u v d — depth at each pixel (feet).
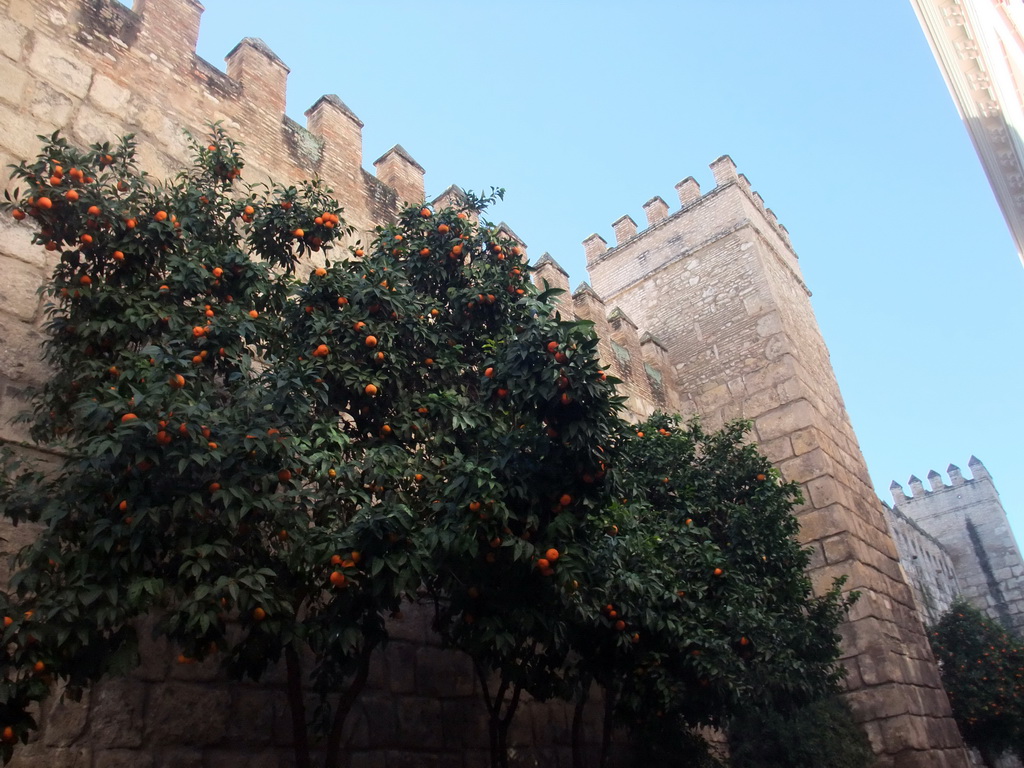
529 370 18.72
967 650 75.82
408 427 20.72
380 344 20.54
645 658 24.43
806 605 36.19
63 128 25.84
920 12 32.19
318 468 18.02
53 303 22.56
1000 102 32.42
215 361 19.47
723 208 60.64
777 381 52.80
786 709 32.42
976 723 71.56
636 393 51.90
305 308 20.79
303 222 22.97
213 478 15.88
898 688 42.19
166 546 16.02
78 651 15.06
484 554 18.81
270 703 22.65
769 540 34.24
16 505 16.12
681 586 26.96
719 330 57.16
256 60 34.88
